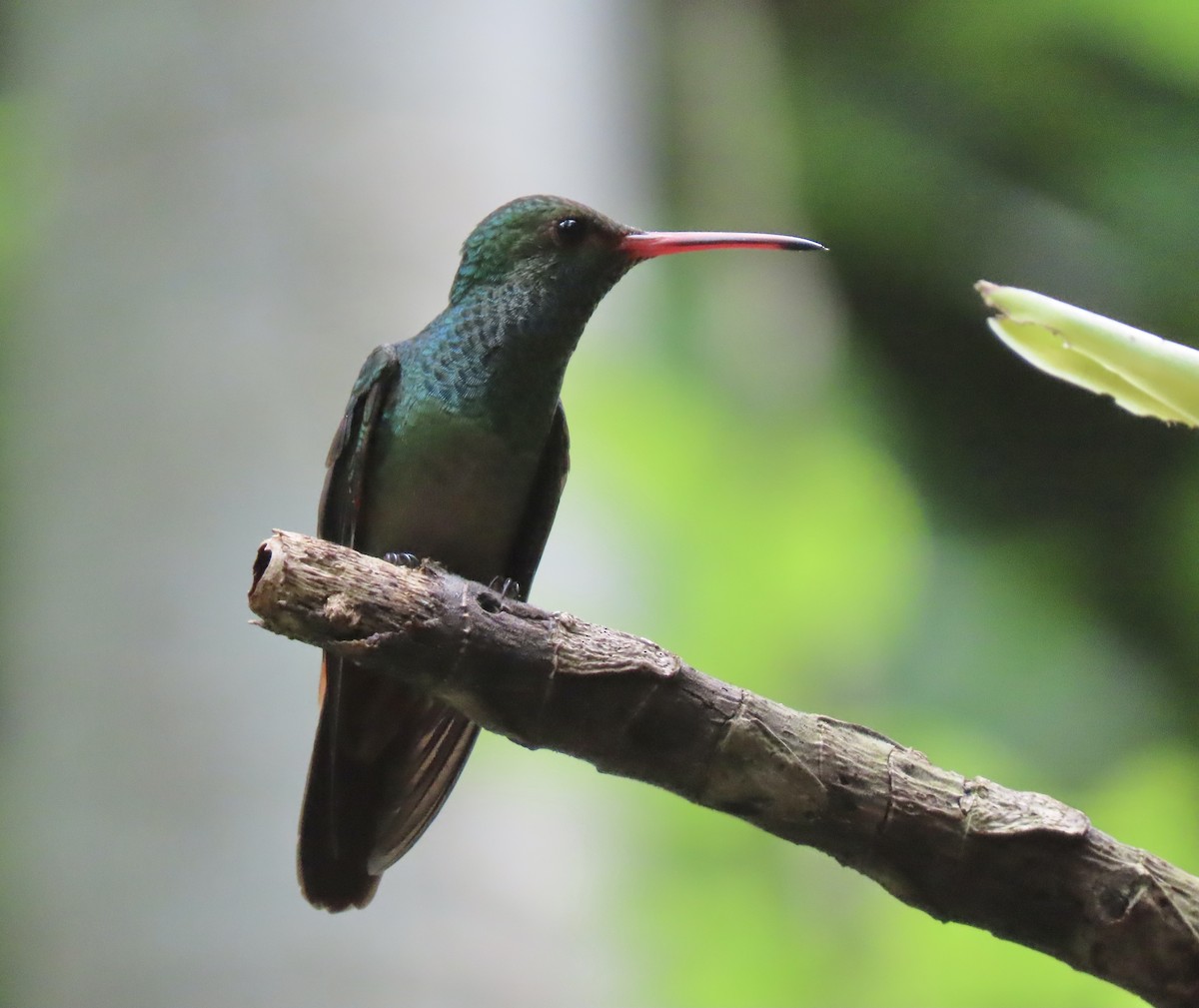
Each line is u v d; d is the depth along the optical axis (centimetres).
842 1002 837
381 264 903
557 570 880
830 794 464
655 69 1437
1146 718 1308
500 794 775
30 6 1114
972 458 1545
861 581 1029
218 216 919
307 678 789
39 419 886
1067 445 1527
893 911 868
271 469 830
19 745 802
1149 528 1475
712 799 475
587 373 1009
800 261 1515
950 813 460
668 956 806
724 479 987
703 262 1345
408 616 463
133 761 764
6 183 1001
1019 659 1309
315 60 977
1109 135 1592
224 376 860
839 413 1263
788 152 1588
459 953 711
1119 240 1569
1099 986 853
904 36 1641
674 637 894
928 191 1599
